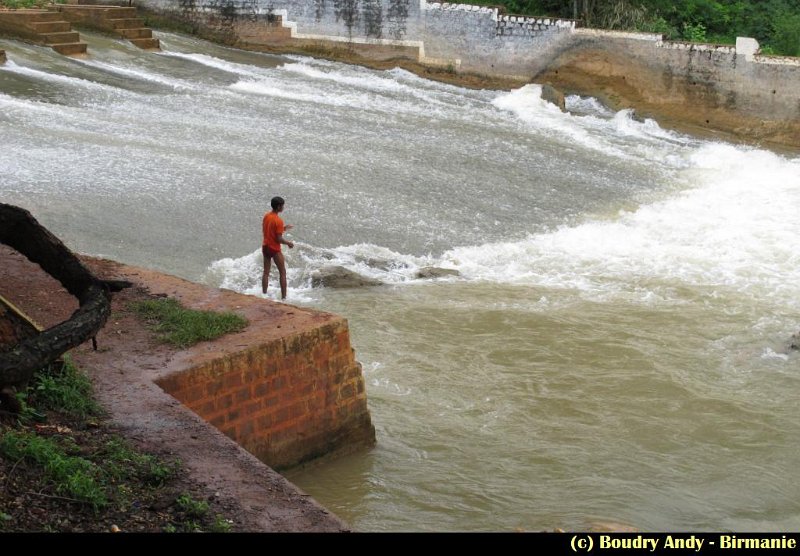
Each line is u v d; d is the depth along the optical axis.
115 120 22.59
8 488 6.96
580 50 30.08
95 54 27.86
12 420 7.85
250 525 6.96
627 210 21.28
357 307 15.40
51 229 16.12
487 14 30.72
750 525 9.58
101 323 8.45
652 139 27.28
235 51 32.53
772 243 19.41
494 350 13.91
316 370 10.04
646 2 33.34
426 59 31.72
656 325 15.18
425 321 14.92
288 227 15.56
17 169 18.38
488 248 18.48
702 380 13.23
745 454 11.25
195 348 9.59
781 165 24.94
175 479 7.47
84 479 7.11
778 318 15.66
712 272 17.80
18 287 11.10
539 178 22.66
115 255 15.74
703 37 32.59
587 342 14.32
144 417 8.37
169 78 27.20
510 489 10.05
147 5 33.47
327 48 32.50
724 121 28.17
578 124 27.95
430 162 22.77
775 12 34.41
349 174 21.22
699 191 22.88
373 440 10.72
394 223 19.09
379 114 26.42
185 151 21.02
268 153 21.78
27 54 25.94
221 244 17.02
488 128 26.22
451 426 11.50
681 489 10.30
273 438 9.76
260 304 10.87
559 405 12.29
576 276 17.38
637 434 11.60
